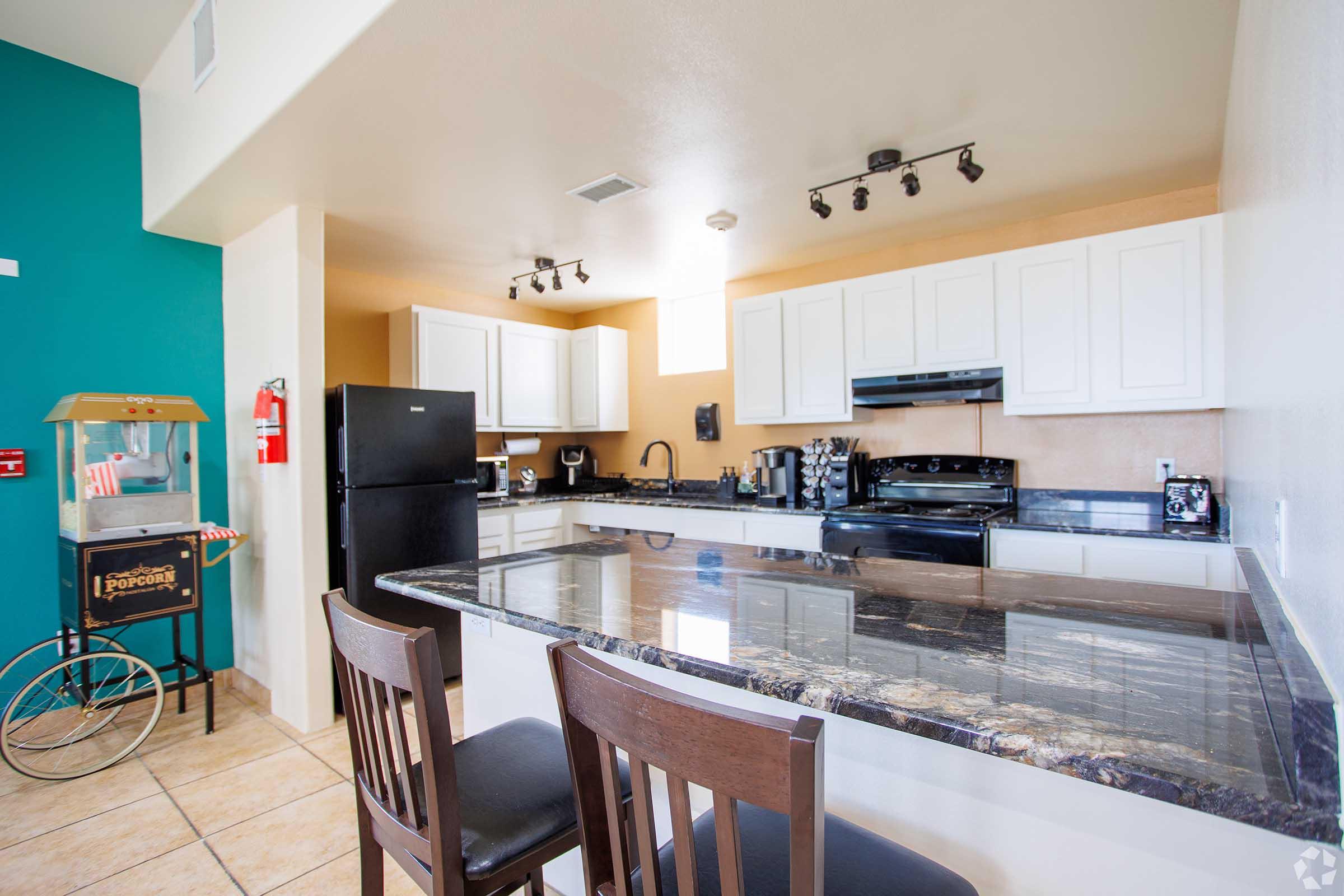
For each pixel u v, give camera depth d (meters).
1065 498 3.10
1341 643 0.60
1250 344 1.53
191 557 2.65
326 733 2.69
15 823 2.04
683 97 1.99
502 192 2.71
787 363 3.67
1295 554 0.88
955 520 2.83
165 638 3.07
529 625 1.28
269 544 2.92
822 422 3.62
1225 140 2.22
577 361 4.83
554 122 2.12
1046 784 0.91
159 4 2.45
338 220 3.01
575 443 5.30
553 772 1.22
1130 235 2.63
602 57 1.77
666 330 4.81
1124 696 0.84
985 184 2.70
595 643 1.16
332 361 3.88
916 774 1.02
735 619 1.24
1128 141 2.32
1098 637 1.09
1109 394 2.68
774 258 3.76
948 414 3.45
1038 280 2.85
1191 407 2.51
